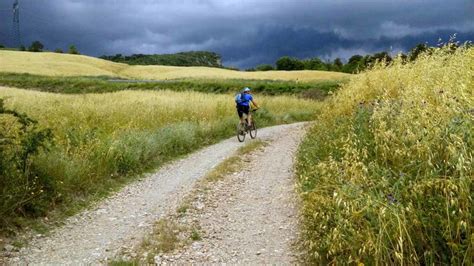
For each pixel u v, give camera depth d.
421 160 5.09
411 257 4.10
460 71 7.68
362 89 11.72
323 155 8.49
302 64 139.38
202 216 8.05
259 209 8.34
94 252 6.54
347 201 4.66
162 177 11.38
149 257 6.21
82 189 9.41
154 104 22.45
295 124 25.98
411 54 11.87
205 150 15.50
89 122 15.71
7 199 7.38
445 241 4.14
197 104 23.98
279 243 6.62
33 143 8.38
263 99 33.53
